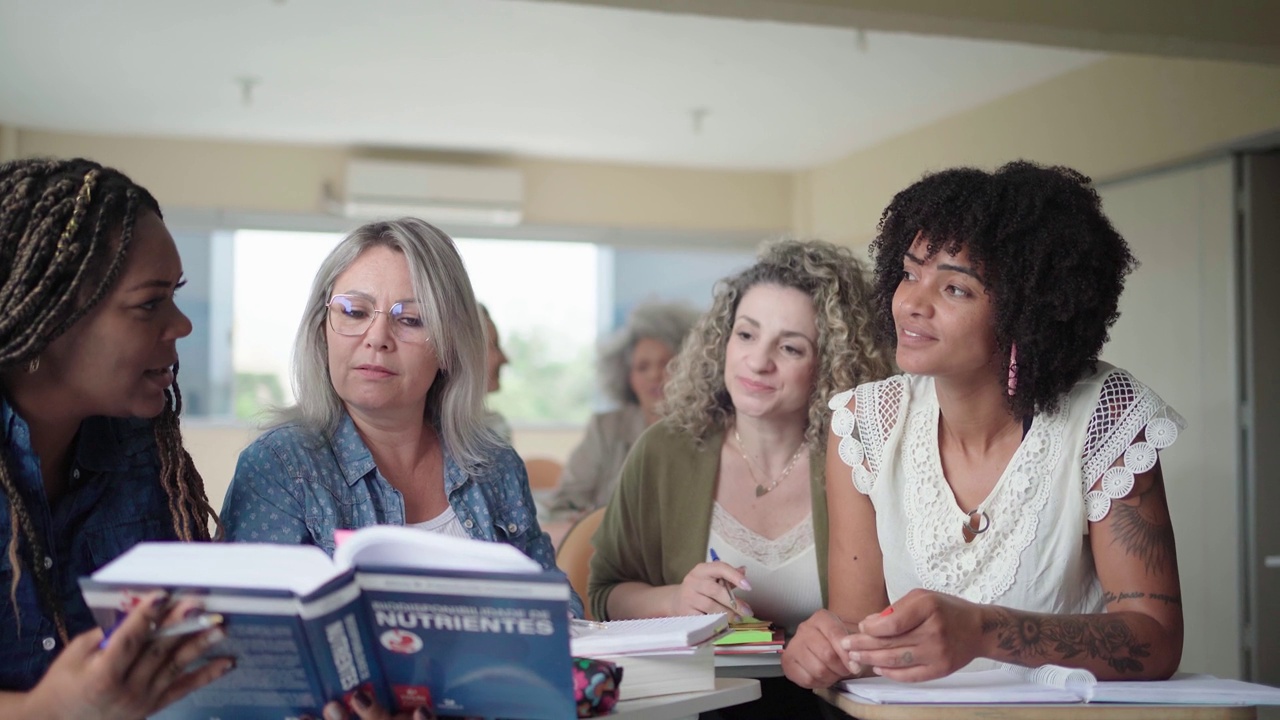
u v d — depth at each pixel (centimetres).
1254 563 427
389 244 165
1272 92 411
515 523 176
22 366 123
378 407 161
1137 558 153
